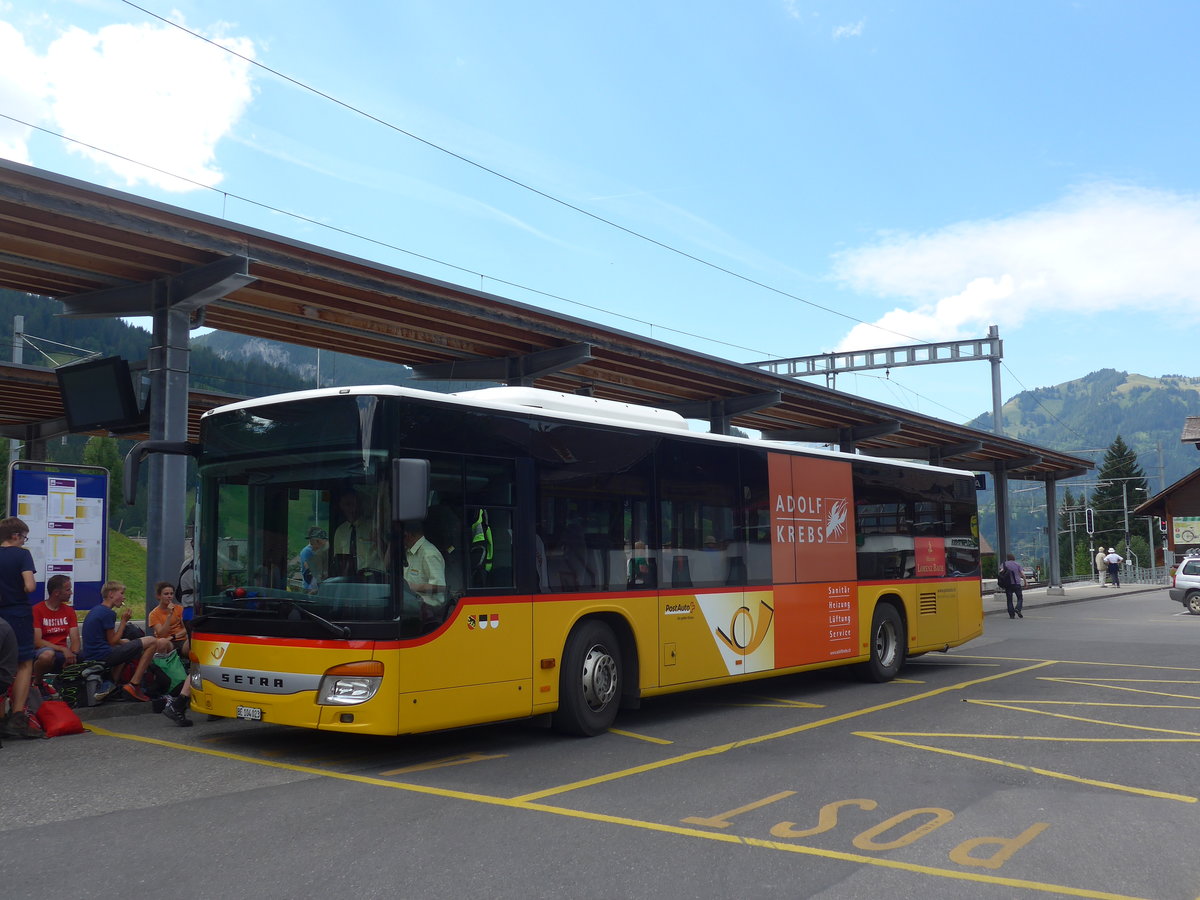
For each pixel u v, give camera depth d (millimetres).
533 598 8391
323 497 7609
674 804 6391
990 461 40500
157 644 10359
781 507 11703
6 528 8719
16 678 8617
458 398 8023
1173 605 35312
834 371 38469
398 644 7230
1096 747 8430
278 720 7473
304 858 5207
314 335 16766
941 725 9617
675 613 9914
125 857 5223
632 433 9703
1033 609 33156
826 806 6359
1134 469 125875
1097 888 4828
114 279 12570
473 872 4984
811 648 11906
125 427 12734
